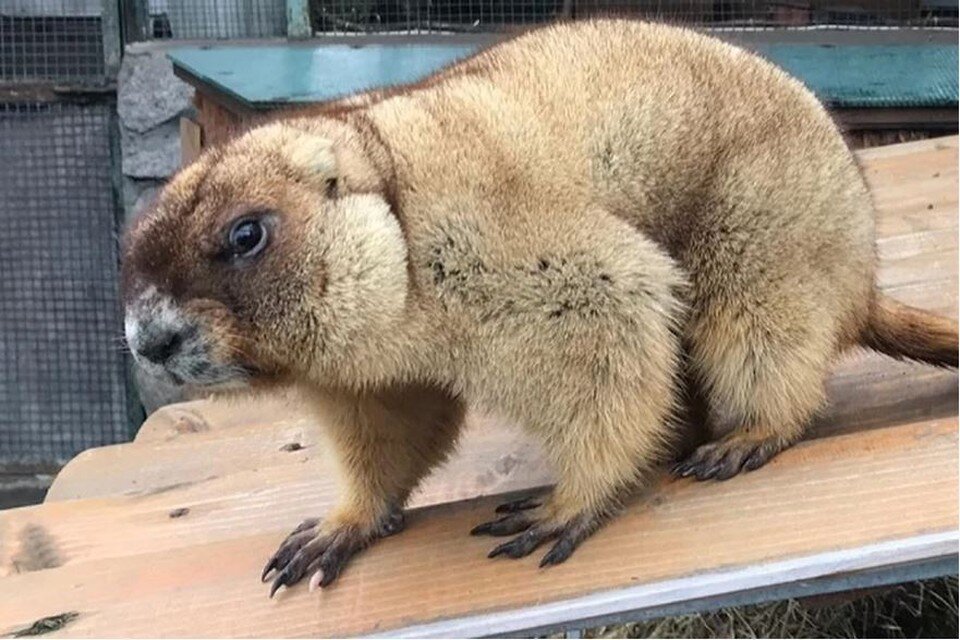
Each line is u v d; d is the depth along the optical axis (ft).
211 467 2.92
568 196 2.12
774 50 4.68
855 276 2.34
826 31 4.88
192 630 2.12
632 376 2.10
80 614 2.21
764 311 2.26
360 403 2.22
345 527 2.25
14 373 5.48
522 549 2.13
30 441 5.53
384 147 2.14
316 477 2.71
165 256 2.01
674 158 2.23
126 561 2.38
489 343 2.08
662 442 2.22
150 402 5.24
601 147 2.19
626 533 2.13
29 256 5.37
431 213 2.08
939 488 2.09
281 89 4.35
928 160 3.94
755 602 1.98
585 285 2.07
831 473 2.19
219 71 4.60
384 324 2.05
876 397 2.55
